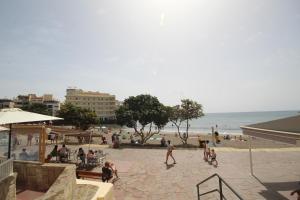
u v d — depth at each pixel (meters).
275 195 10.48
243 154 19.83
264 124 12.17
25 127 10.19
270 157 18.48
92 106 151.12
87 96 150.12
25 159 10.08
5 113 9.56
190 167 15.64
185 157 18.73
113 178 13.48
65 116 53.97
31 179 9.33
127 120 41.28
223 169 15.04
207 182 12.59
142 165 16.30
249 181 12.53
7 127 10.71
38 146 9.99
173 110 42.12
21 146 10.18
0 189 6.75
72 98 147.00
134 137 56.91
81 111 55.00
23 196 8.34
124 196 10.95
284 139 9.50
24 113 9.98
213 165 16.09
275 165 15.84
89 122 55.16
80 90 158.50
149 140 51.06
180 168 15.43
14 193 7.40
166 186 12.16
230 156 19.02
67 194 7.66
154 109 41.94
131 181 12.97
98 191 9.20
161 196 10.89
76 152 20.31
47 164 9.31
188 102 41.50
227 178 13.14
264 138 11.05
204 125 145.75
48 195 6.82
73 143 28.05
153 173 14.39
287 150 21.78
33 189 9.03
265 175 13.55
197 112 41.31
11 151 10.27
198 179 13.16
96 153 17.91
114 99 158.88
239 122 158.25
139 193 11.27
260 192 10.88
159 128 43.12
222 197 7.40
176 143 46.00
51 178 9.07
